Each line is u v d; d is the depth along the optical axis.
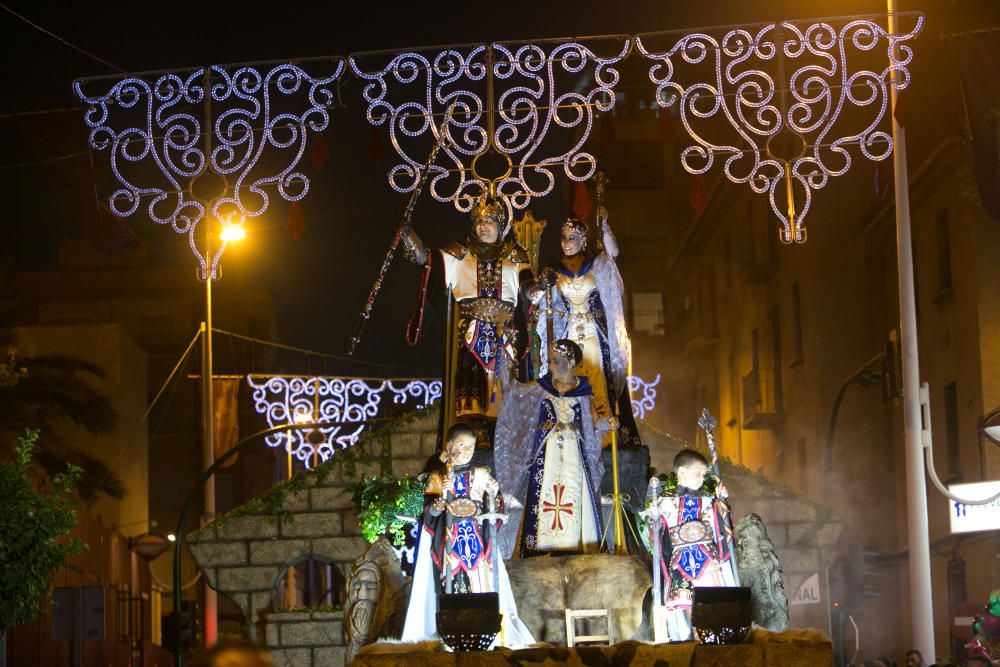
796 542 24.03
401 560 17.33
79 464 36.22
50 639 31.83
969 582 30.02
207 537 24.31
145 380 49.56
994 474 28.44
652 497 14.26
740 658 12.86
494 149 16.64
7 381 33.41
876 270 37.38
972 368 29.25
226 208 17.30
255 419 57.59
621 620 14.71
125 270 59.12
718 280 51.38
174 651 25.80
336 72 17.11
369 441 24.41
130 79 17.30
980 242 28.84
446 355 15.84
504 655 12.95
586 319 15.87
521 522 15.56
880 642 36.09
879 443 37.47
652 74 17.08
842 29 17.28
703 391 54.69
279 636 23.78
